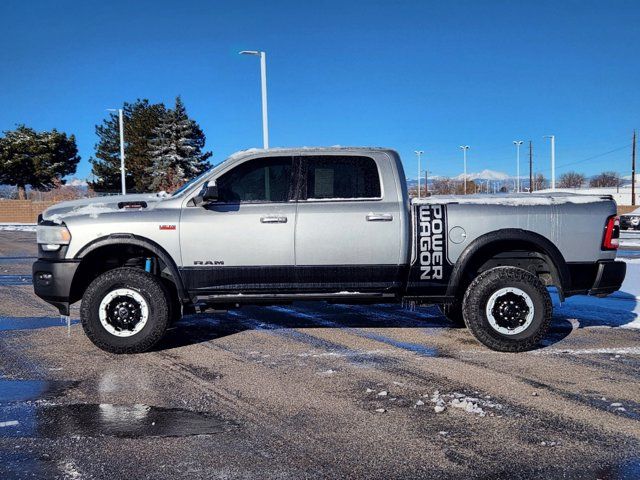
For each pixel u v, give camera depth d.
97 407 3.90
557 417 3.71
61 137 51.44
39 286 5.36
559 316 6.97
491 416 3.73
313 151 5.53
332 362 5.01
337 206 5.39
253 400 4.04
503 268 5.38
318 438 3.39
